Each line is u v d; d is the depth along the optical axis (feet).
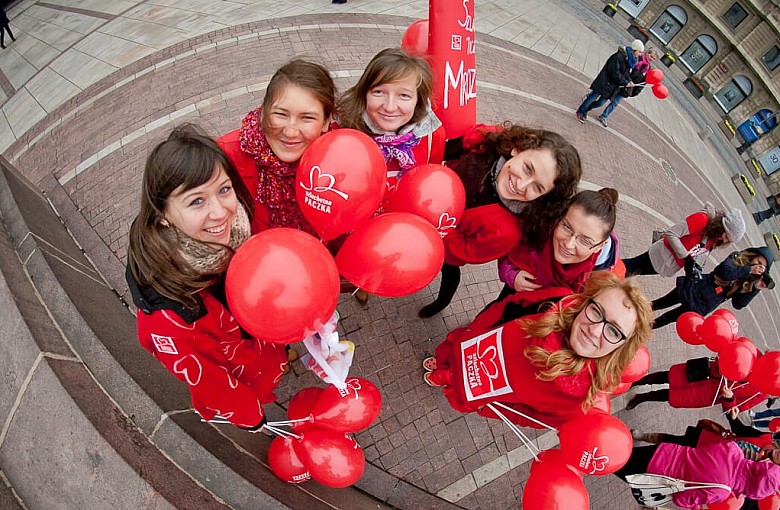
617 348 7.62
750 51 61.52
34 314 8.50
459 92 11.18
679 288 15.52
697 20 63.93
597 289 7.72
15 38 26.84
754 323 26.07
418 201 8.02
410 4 27.91
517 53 29.30
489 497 12.92
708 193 32.89
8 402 7.68
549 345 8.14
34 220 11.78
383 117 8.31
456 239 10.16
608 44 36.45
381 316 14.29
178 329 6.02
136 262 5.67
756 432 12.25
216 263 5.91
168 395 8.95
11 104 22.13
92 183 16.76
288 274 5.47
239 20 23.86
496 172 9.10
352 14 25.70
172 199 5.31
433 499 12.39
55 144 19.03
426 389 13.56
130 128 18.60
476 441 13.42
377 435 12.76
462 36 10.78
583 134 26.00
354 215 7.02
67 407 7.31
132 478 7.04
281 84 6.88
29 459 7.29
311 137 7.40
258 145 7.64
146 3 26.55
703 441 11.93
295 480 9.12
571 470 8.61
